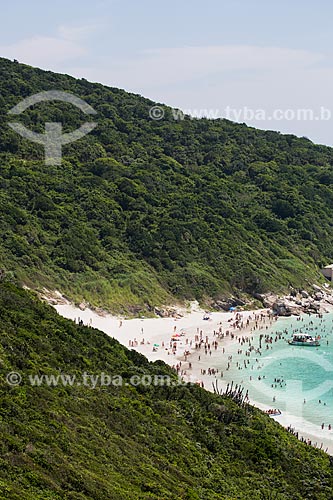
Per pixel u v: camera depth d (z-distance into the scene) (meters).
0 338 42.75
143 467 35.16
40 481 28.69
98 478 31.25
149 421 41.62
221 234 138.75
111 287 112.44
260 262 137.75
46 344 45.81
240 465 41.25
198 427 43.72
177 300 119.75
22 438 31.78
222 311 122.94
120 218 129.88
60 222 120.50
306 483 41.19
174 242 129.75
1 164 129.62
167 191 146.25
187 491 34.41
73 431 35.44
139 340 100.56
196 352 98.56
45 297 103.31
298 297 136.62
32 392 37.59
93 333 53.78
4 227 111.56
